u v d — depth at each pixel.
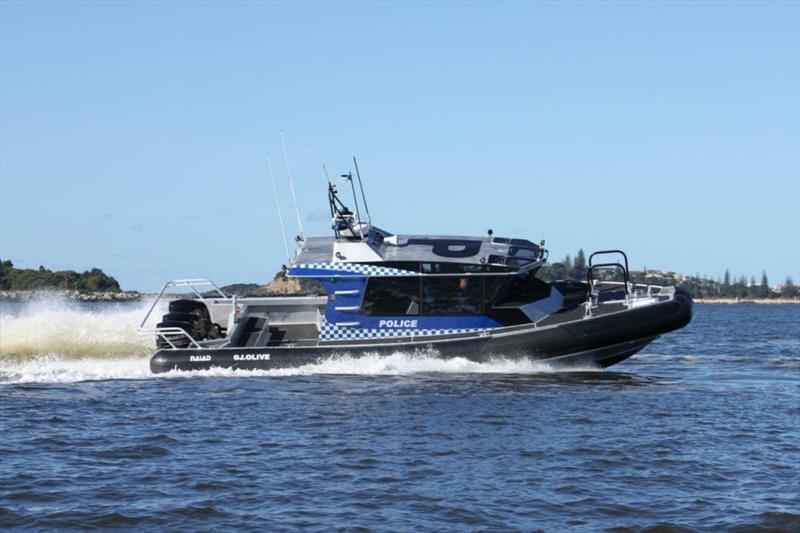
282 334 33.06
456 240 30.94
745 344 53.78
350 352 29.42
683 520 15.38
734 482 17.64
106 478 17.56
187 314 30.88
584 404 25.12
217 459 18.98
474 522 15.23
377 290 29.75
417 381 27.95
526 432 21.56
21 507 15.81
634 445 20.44
